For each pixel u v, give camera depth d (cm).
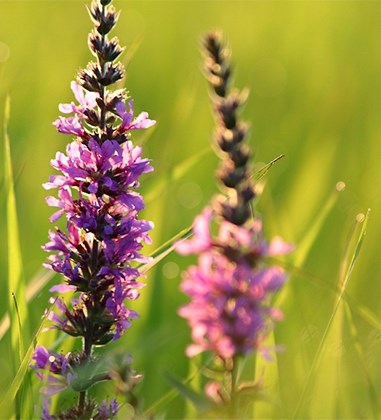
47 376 587
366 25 2208
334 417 693
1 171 1157
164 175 955
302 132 1569
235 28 2269
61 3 2281
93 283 582
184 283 384
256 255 381
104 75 588
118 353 430
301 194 1209
